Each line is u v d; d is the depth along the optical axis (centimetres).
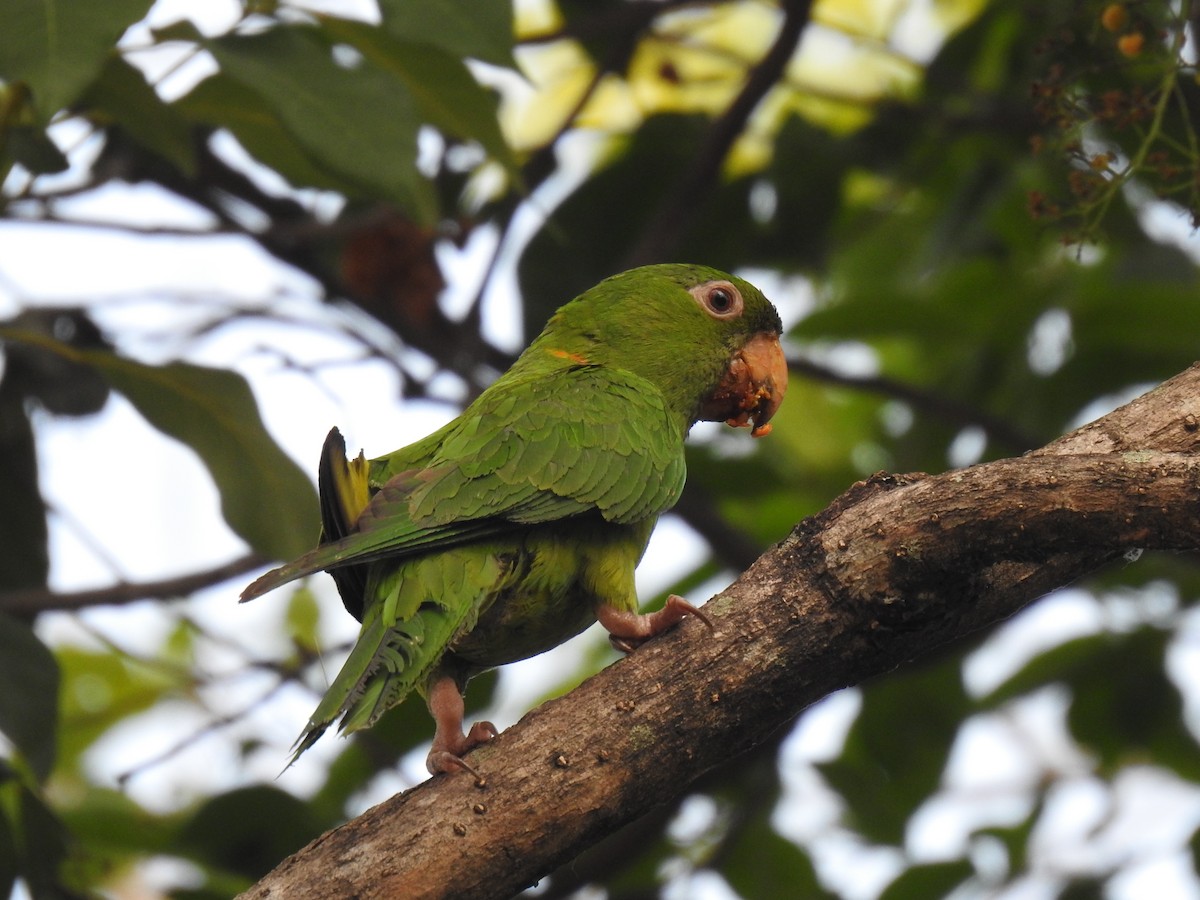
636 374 884
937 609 597
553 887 1089
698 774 614
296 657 1043
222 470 870
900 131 1259
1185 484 559
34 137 845
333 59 770
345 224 1168
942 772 1195
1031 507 573
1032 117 1138
